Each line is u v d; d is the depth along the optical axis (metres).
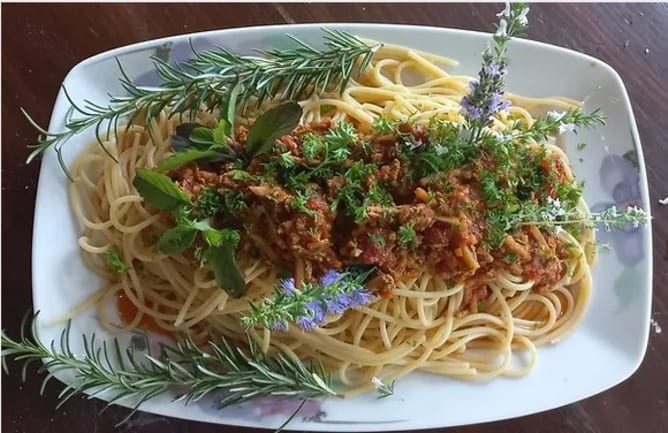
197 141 0.33
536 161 0.35
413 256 0.33
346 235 0.33
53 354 0.32
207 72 0.34
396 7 0.40
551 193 0.35
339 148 0.33
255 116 0.35
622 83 0.38
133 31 0.38
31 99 0.37
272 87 0.35
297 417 0.33
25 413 0.35
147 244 0.35
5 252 0.36
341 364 0.35
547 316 0.37
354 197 0.33
